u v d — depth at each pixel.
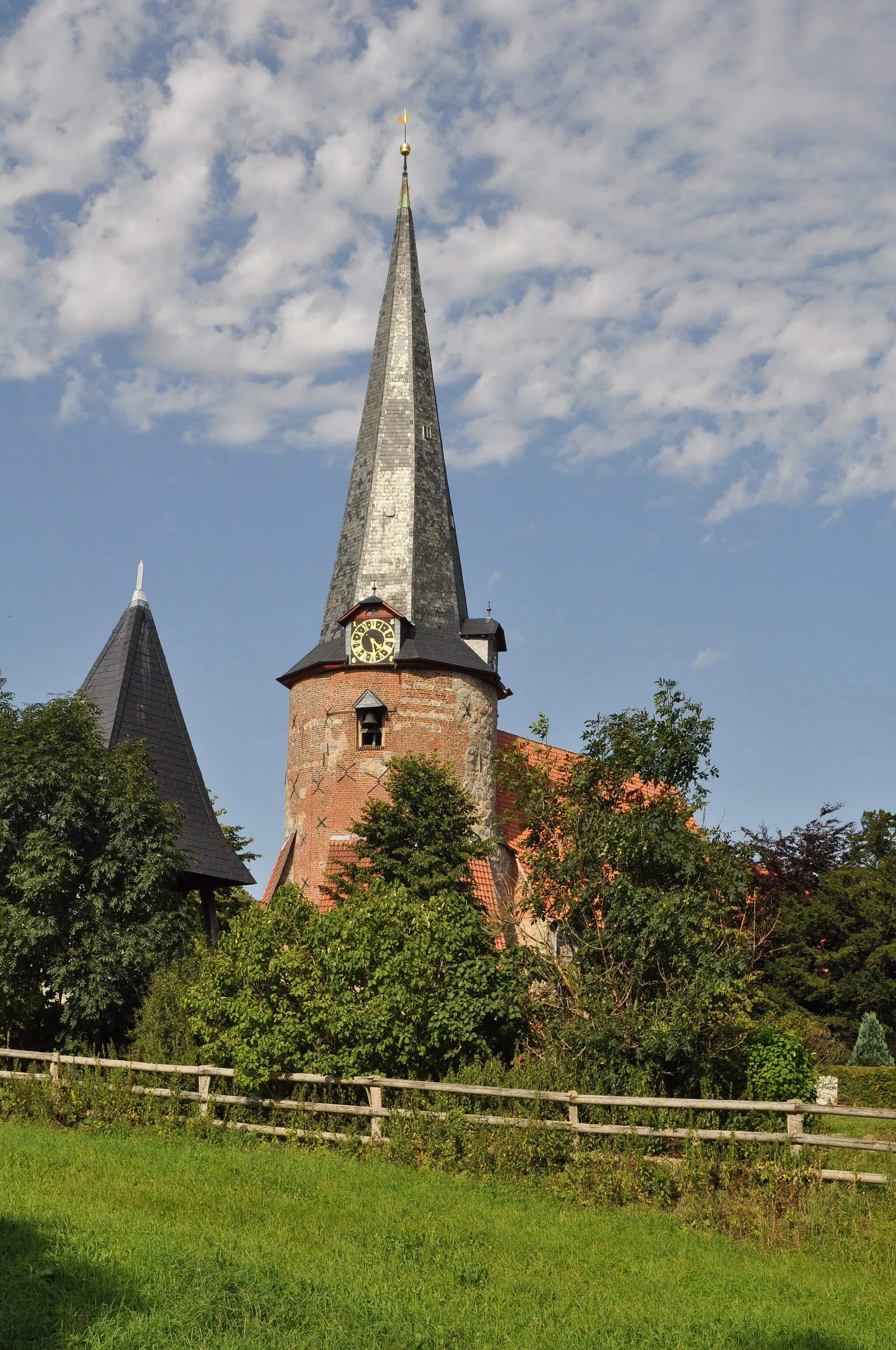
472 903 29.75
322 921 20.56
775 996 43.88
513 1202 15.12
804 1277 12.20
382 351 46.81
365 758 39.97
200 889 35.34
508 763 22.59
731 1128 15.62
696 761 21.80
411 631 41.59
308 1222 13.27
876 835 49.31
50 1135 18.48
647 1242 13.34
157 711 35.91
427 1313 10.31
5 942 24.61
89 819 26.27
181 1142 18.44
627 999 19.75
